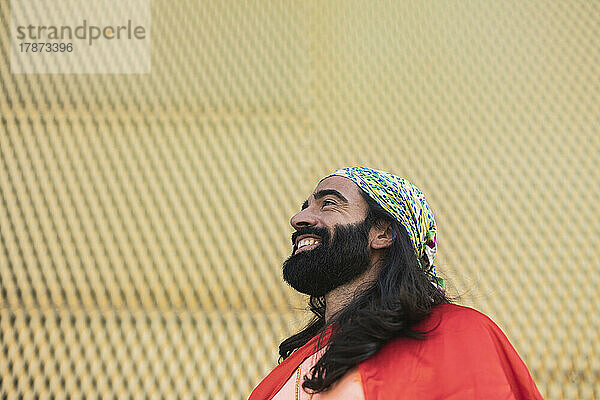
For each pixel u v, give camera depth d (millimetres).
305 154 6281
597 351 5328
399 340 1783
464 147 6293
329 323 2066
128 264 5859
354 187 2176
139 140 6340
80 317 5648
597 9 7035
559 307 5539
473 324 1749
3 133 6324
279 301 5633
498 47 6812
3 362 5477
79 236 5969
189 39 6859
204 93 6598
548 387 5195
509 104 6527
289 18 6941
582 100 6559
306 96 6559
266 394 2010
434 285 2102
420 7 6957
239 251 5848
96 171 6219
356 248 2057
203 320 5578
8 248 5914
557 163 6227
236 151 6281
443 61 6719
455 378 1629
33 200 6098
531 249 5797
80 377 5418
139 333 5559
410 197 2191
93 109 6480
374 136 6363
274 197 6078
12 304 5727
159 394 5336
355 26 6871
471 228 5902
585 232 5867
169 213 6031
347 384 1745
